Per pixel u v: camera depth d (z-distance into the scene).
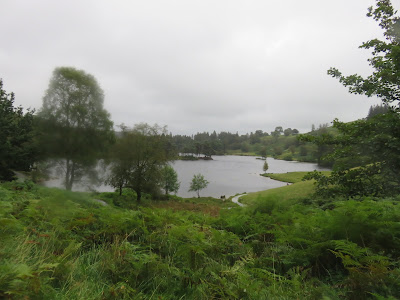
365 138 6.89
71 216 4.07
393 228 3.24
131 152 28.97
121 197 29.23
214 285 2.47
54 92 16.09
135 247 3.22
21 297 1.72
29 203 4.95
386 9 7.06
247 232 4.92
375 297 2.28
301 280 2.83
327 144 7.98
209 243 3.48
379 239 3.21
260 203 6.65
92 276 2.66
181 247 3.01
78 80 16.20
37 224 3.76
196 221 5.72
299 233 3.69
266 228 4.82
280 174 94.00
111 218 4.07
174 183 51.66
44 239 3.16
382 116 6.71
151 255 2.98
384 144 6.29
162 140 31.28
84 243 3.53
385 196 6.57
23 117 20.39
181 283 2.64
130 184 29.92
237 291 2.42
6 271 1.78
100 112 17.17
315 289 2.49
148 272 2.73
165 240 3.64
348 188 7.16
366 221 3.32
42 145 15.80
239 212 6.64
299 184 41.38
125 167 29.56
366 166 7.06
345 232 3.38
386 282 2.39
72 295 2.13
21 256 2.47
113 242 3.51
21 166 17.00
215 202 40.78
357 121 7.36
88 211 4.46
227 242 3.96
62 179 15.50
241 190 63.66
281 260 3.38
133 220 3.99
